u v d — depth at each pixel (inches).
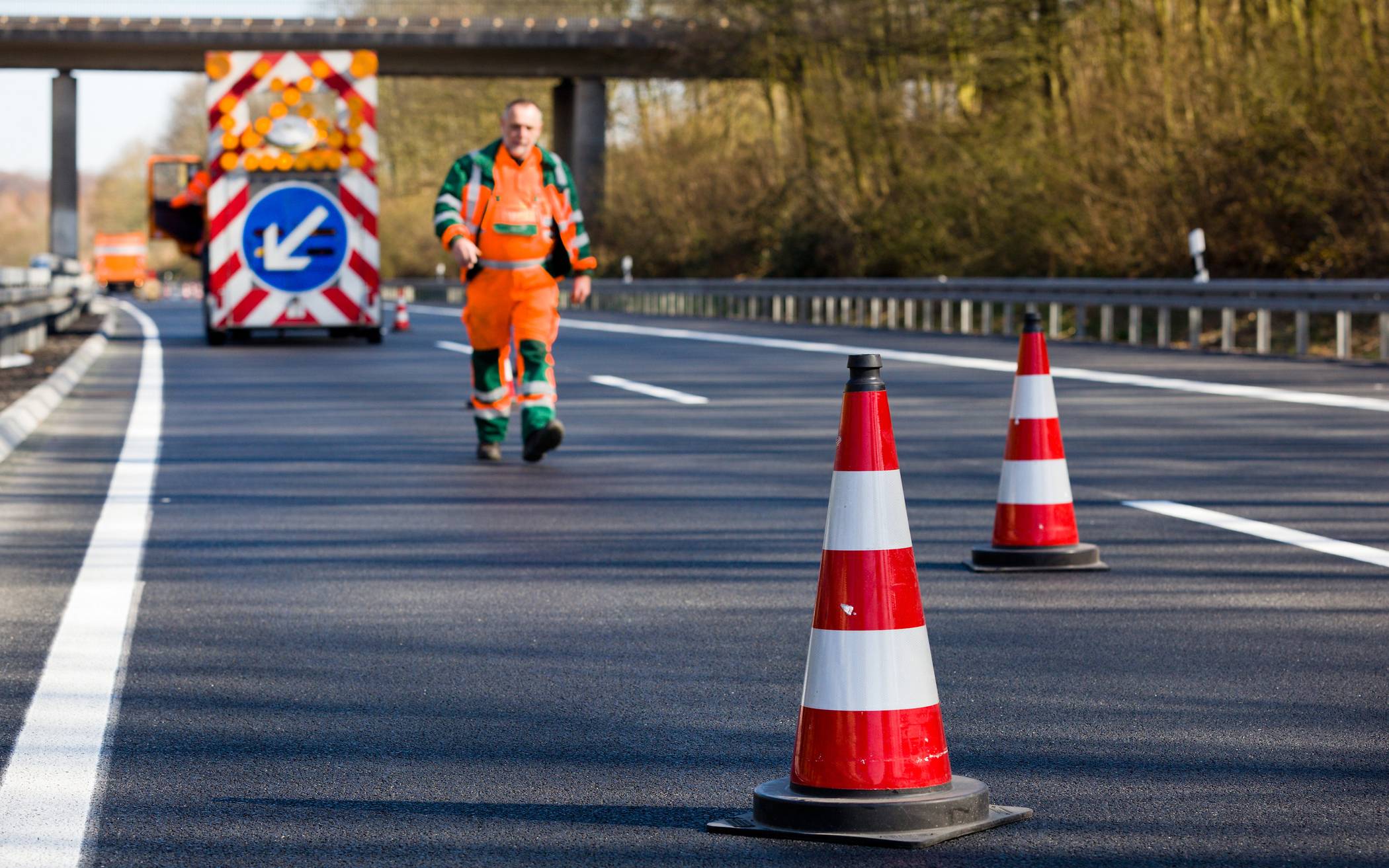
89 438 767.7
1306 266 1483.8
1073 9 1932.8
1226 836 225.8
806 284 2079.2
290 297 1494.8
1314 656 334.0
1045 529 433.4
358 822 238.1
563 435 653.9
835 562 232.5
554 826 235.6
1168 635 354.3
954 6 2016.5
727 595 407.5
